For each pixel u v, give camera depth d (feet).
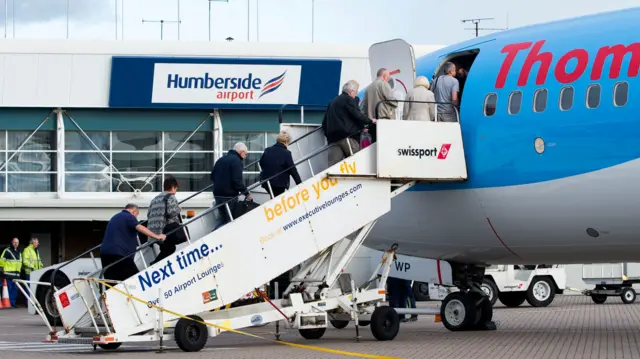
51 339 59.67
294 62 141.38
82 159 143.23
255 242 59.16
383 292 65.21
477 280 72.43
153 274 57.41
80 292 58.29
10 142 142.10
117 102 140.15
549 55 60.54
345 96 62.90
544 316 89.45
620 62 56.65
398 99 67.36
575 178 57.82
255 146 145.38
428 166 62.13
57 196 140.97
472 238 66.03
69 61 139.33
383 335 63.72
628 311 96.68
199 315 60.03
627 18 58.59
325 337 68.39
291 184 69.31
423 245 69.62
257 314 60.34
